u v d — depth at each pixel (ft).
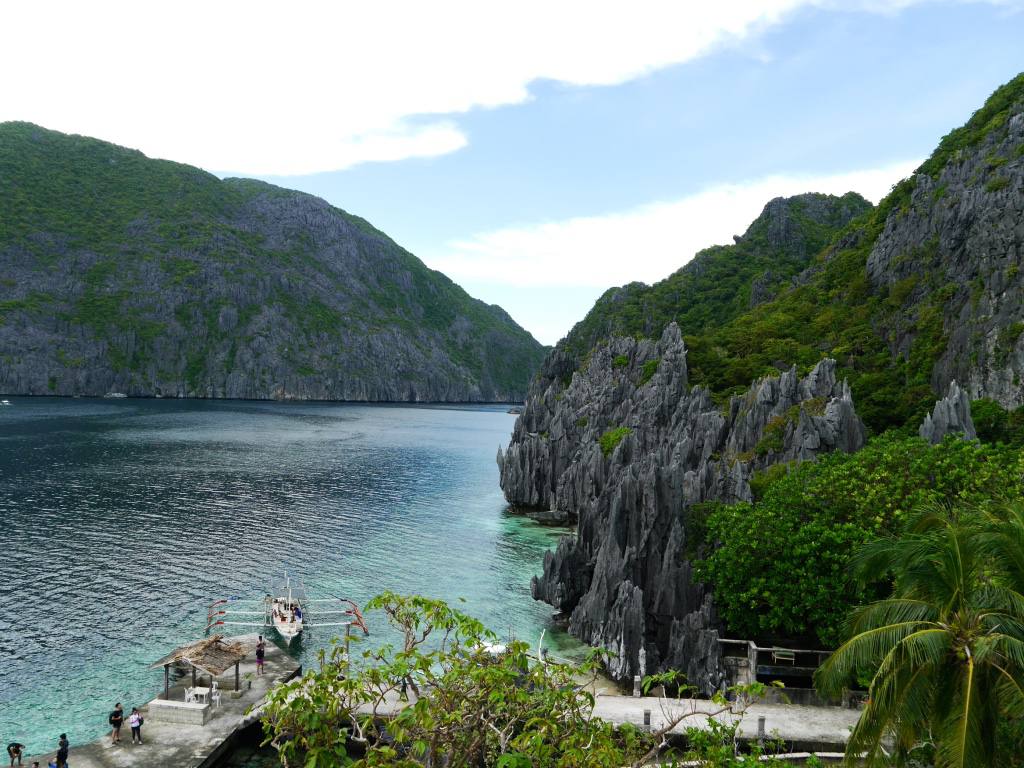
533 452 450.30
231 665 169.89
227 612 231.50
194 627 231.09
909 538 96.12
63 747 138.62
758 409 314.76
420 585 282.56
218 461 578.25
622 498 234.79
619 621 199.00
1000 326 335.67
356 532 365.40
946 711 83.51
